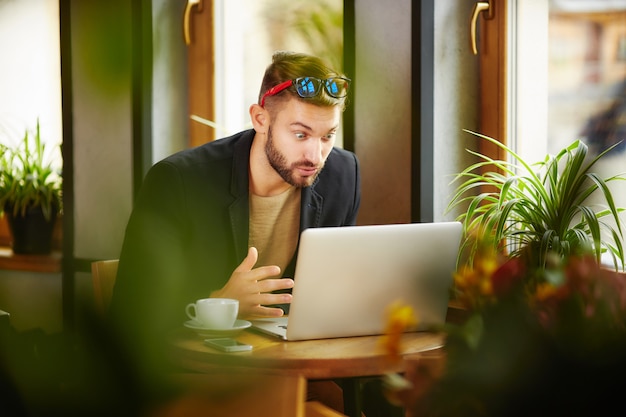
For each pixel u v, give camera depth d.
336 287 1.77
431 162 2.71
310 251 1.72
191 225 2.12
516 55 2.79
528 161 2.80
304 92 1.98
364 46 2.84
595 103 2.68
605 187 2.18
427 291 1.86
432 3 2.69
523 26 2.79
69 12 3.51
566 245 2.14
